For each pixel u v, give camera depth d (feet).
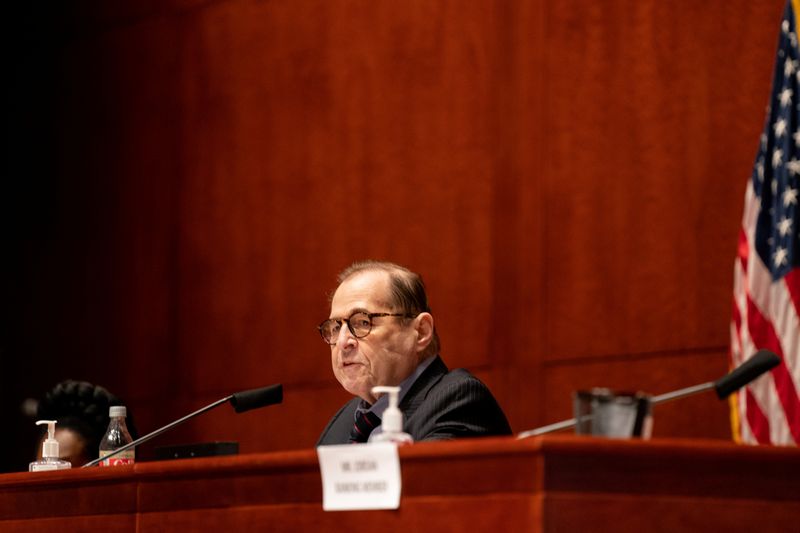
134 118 70.18
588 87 53.52
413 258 58.23
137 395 67.97
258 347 63.36
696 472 18.85
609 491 18.28
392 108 59.88
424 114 58.75
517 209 55.21
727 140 49.24
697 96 50.24
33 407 71.41
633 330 51.08
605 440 18.21
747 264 44.06
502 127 56.08
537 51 55.31
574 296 53.01
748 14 49.19
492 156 56.24
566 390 52.75
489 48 56.85
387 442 21.09
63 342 71.82
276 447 61.98
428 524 19.11
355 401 33.73
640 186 51.55
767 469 19.31
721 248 49.01
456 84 57.77
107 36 72.02
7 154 75.77
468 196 56.80
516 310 54.70
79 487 24.80
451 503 18.89
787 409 41.73
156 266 68.18
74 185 72.49
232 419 63.87
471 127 57.11
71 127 73.05
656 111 51.37
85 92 72.59
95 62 72.38
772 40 48.47
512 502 18.19
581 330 52.60
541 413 53.31
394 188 59.31
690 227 49.93
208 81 67.26
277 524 21.12
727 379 22.40
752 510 19.11
